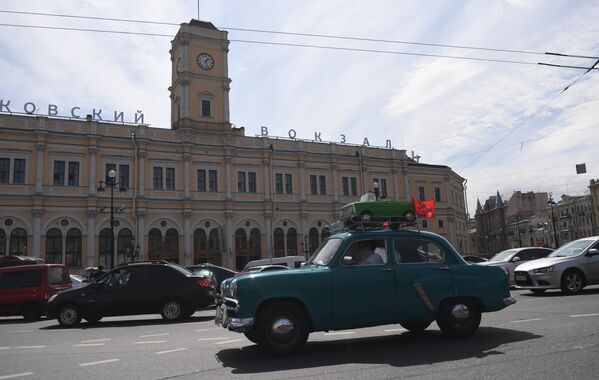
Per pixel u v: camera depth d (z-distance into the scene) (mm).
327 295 8336
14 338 12180
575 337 8336
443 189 62844
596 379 5902
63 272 20156
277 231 50438
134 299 15664
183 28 49250
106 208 41812
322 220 53000
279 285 8156
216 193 47625
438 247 9266
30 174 39969
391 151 58844
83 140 42188
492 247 134250
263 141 50750
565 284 15953
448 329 8938
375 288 8586
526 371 6379
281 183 51406
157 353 8922
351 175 55719
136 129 44531
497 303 9195
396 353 7934
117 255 42188
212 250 46688
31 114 40781
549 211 112438
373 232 9000
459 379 6152
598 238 16797
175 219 45250
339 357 7828
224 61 50719
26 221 39438
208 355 8484
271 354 8180
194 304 15875
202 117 48750
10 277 18766
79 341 11227
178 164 46188
